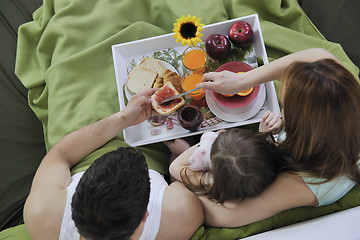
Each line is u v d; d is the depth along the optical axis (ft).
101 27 3.98
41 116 4.09
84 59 3.79
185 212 2.56
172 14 4.09
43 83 4.13
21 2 4.55
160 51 3.73
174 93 3.32
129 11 4.07
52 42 4.06
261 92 3.42
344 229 2.25
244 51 3.61
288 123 2.12
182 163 2.99
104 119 3.22
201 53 3.43
